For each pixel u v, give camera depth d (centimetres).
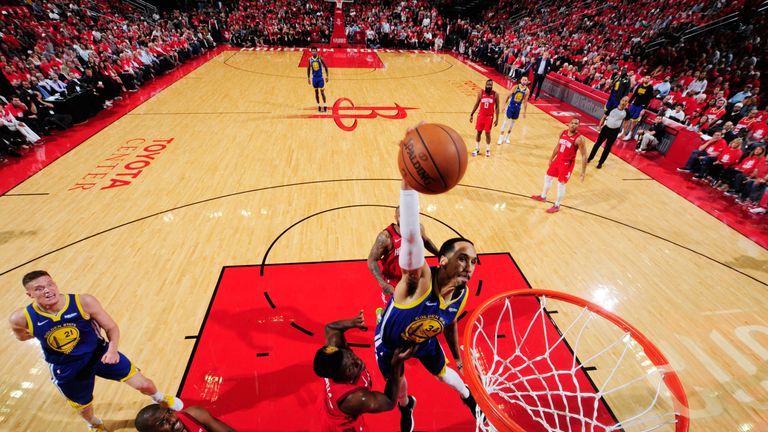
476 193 714
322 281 491
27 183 705
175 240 564
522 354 399
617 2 1930
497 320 440
